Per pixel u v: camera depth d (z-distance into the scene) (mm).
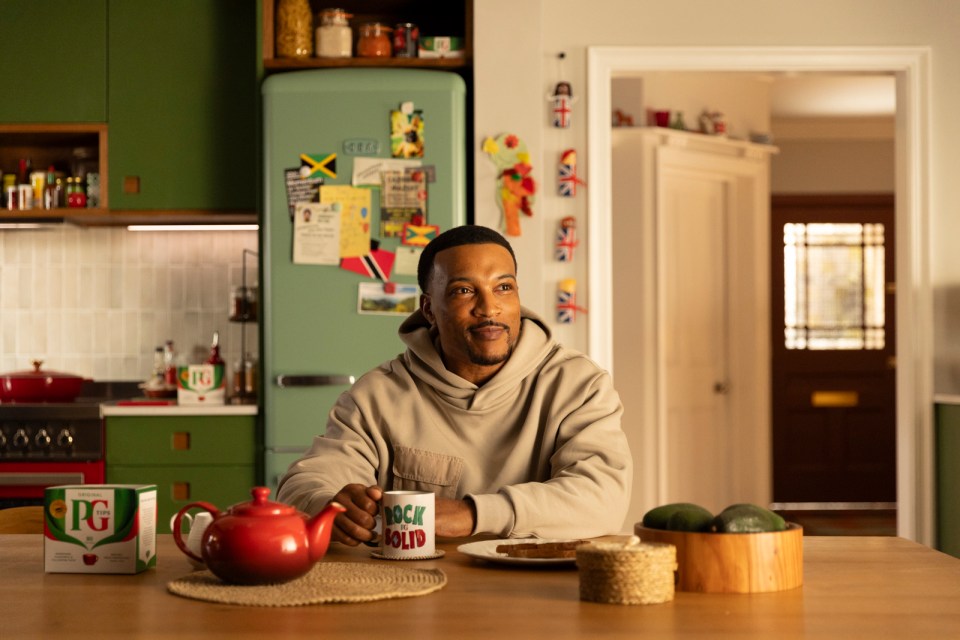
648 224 5977
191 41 4188
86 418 3912
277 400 3881
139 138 4188
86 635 1122
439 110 3922
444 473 1983
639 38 4285
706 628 1132
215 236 4695
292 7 4062
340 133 3922
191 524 1550
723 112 6492
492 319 1930
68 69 4191
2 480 3873
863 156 7930
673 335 6301
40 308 4688
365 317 3896
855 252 7926
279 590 1312
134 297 4684
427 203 3910
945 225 4387
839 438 7910
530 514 1709
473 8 4023
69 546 1490
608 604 1253
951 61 4355
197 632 1128
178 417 3934
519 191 3990
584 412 1968
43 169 4582
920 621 1163
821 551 1643
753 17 4293
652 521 1393
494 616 1191
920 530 4367
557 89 4227
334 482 1919
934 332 4402
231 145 4180
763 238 6645
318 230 3910
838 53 4312
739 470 6570
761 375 6602
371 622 1164
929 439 4359
